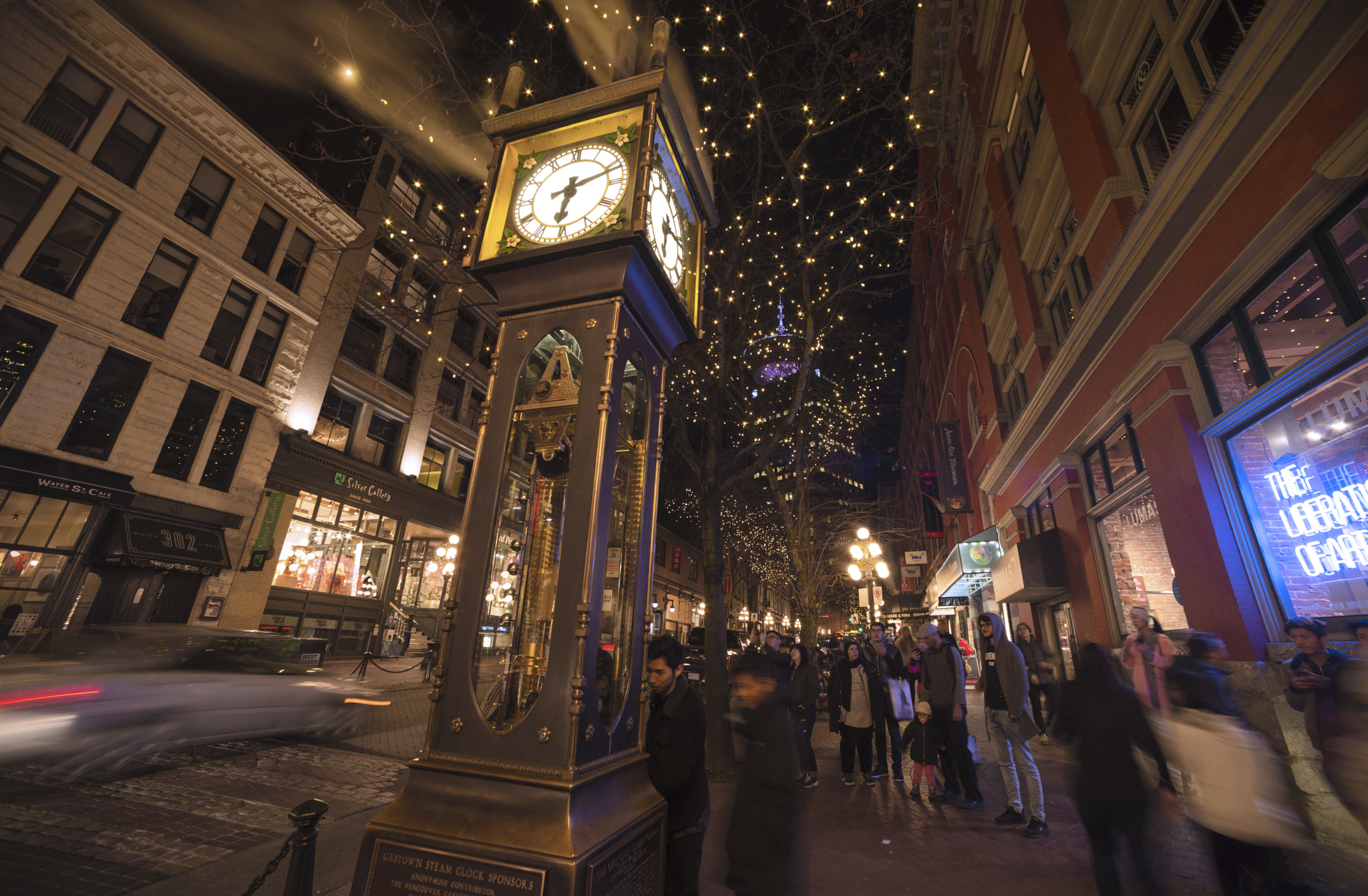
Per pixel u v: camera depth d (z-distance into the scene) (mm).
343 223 19422
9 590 12062
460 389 25031
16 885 3615
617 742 2506
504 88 3236
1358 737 3416
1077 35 9773
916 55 16875
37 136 12906
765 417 11195
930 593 26688
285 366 17750
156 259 14992
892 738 7094
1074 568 10875
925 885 3977
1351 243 5219
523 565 2775
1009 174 13883
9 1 12531
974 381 18562
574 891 1899
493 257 2859
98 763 5598
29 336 12711
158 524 14297
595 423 2523
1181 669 3547
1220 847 3367
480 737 2256
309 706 7512
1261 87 5527
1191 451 7062
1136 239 7594
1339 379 5371
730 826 2582
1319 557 5738
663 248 3104
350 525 19641
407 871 2080
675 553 40531
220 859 4180
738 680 2822
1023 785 6668
